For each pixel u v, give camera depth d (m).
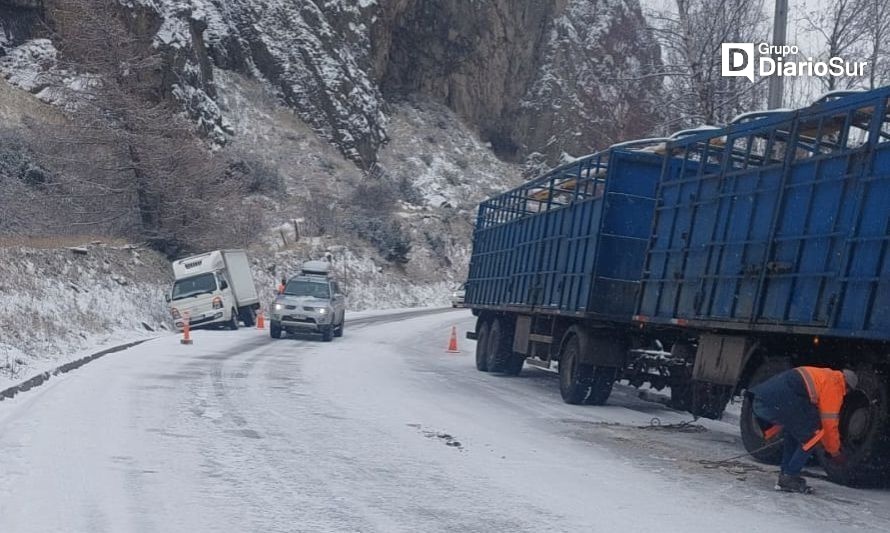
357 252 57.34
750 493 10.12
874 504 9.96
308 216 57.38
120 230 39.81
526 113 81.94
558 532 8.02
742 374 13.04
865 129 11.60
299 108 67.69
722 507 9.33
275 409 14.57
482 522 8.26
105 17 39.69
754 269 12.70
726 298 13.39
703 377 14.00
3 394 14.47
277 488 9.25
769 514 9.12
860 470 10.66
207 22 66.06
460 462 11.03
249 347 27.16
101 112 38.94
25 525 7.59
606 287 17.47
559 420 15.59
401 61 79.94
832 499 10.09
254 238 50.88
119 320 31.27
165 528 7.66
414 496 9.18
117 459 10.23
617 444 13.23
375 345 31.14
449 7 79.94
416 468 10.56
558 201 21.14
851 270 10.71
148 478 9.41
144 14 52.78
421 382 20.31
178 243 41.00
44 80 42.03
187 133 41.38
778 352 12.50
